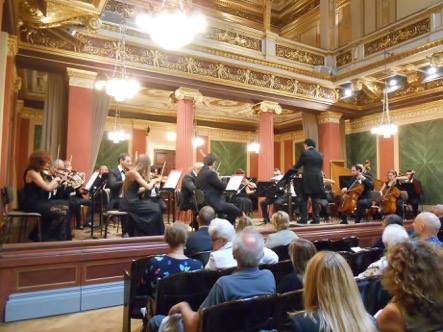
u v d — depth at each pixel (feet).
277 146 52.75
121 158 21.40
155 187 20.06
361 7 35.40
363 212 24.52
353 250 13.15
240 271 6.91
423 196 34.60
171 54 28.45
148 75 27.78
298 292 6.21
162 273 8.85
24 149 37.27
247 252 6.81
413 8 30.89
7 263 11.34
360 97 38.34
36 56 24.04
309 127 38.19
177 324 6.44
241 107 42.50
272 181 26.12
